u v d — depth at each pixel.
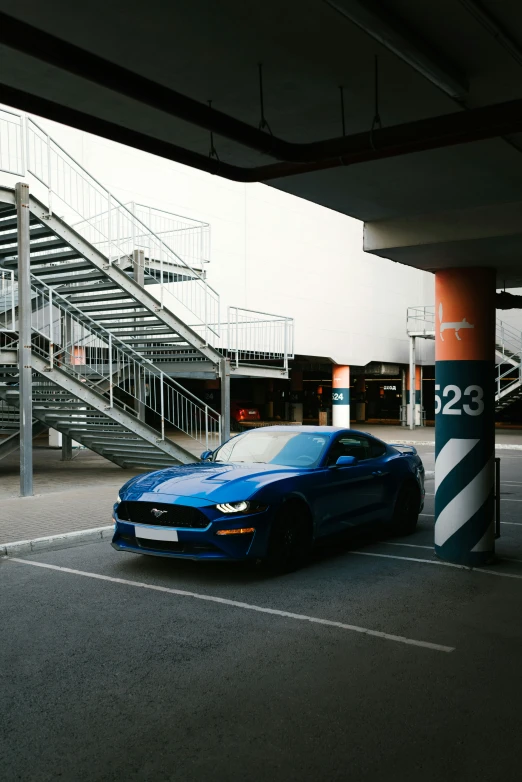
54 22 3.44
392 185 5.82
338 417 32.09
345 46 3.70
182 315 22.42
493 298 7.45
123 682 4.23
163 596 6.04
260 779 3.14
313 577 6.68
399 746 3.45
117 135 4.20
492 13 3.37
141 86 3.59
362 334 32.97
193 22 3.44
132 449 14.34
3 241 13.02
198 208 23.30
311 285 29.34
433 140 4.16
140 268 14.70
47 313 15.91
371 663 4.54
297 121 4.79
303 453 7.82
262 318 26.50
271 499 6.64
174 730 3.62
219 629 5.20
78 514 9.54
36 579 6.59
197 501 6.43
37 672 4.38
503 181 5.71
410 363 33.72
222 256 24.45
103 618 5.44
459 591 6.21
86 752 3.38
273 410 38.88
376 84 3.94
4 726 3.66
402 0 3.21
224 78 4.10
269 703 3.94
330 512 7.37
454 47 3.70
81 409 13.34
